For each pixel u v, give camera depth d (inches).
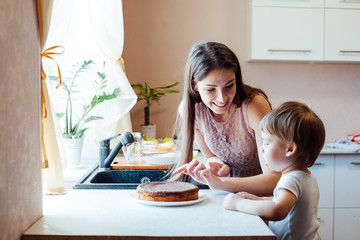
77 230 38.7
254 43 124.5
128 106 99.9
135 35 133.9
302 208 46.7
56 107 84.3
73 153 83.0
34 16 42.9
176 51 134.6
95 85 99.8
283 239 48.2
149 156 76.5
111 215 43.9
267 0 123.6
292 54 125.3
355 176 117.7
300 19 124.4
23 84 39.2
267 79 136.1
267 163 50.3
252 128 58.0
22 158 38.5
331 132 138.8
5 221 34.5
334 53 125.7
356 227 118.4
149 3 133.7
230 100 52.8
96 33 95.0
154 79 134.6
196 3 134.3
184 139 61.3
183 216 43.5
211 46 52.4
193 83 55.5
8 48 35.5
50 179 58.6
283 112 48.4
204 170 53.5
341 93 138.5
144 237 36.7
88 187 58.9
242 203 45.4
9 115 35.6
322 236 117.8
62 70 96.8
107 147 74.6
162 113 134.1
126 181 74.2
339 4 124.7
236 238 36.9
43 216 43.8
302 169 48.9
